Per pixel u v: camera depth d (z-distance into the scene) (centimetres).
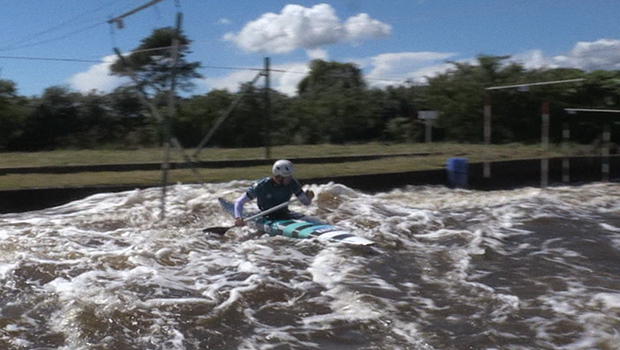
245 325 623
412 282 772
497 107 2961
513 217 1227
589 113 3014
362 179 1584
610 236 1070
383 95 3262
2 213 1238
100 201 1284
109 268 789
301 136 2998
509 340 594
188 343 579
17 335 583
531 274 822
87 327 602
